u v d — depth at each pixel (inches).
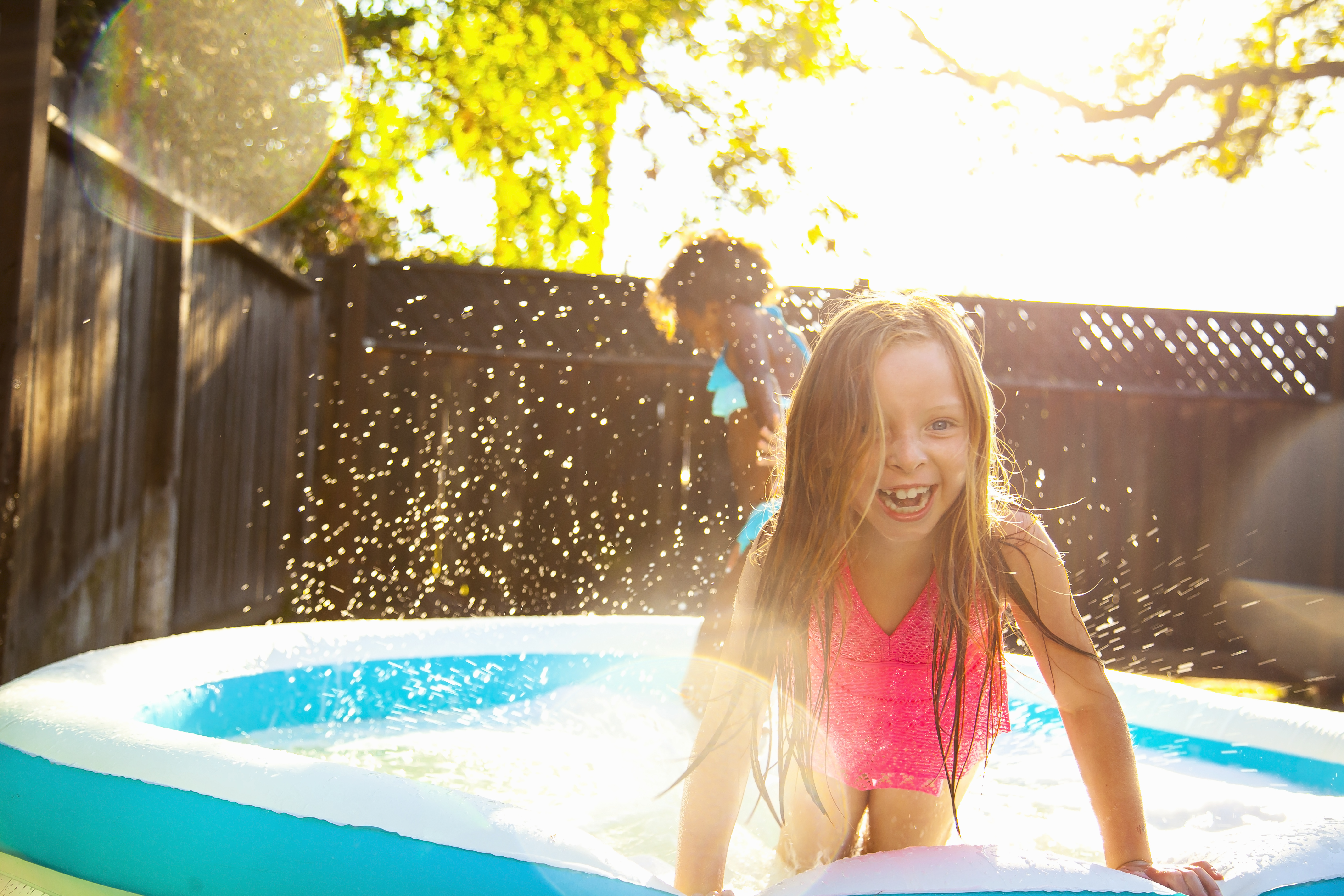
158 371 150.2
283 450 207.0
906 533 47.9
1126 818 48.2
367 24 292.2
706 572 213.3
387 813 39.9
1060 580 53.1
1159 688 81.4
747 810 67.9
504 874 37.2
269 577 203.5
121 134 128.8
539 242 325.1
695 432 215.2
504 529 212.5
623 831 59.8
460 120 307.0
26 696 56.1
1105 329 218.1
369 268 213.3
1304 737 68.6
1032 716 83.3
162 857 41.6
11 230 101.0
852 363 47.1
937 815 56.3
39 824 45.4
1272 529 216.8
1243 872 39.8
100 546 134.5
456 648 90.5
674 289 109.3
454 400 213.8
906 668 54.6
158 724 63.4
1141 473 217.3
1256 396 217.5
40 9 102.8
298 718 78.3
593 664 94.5
